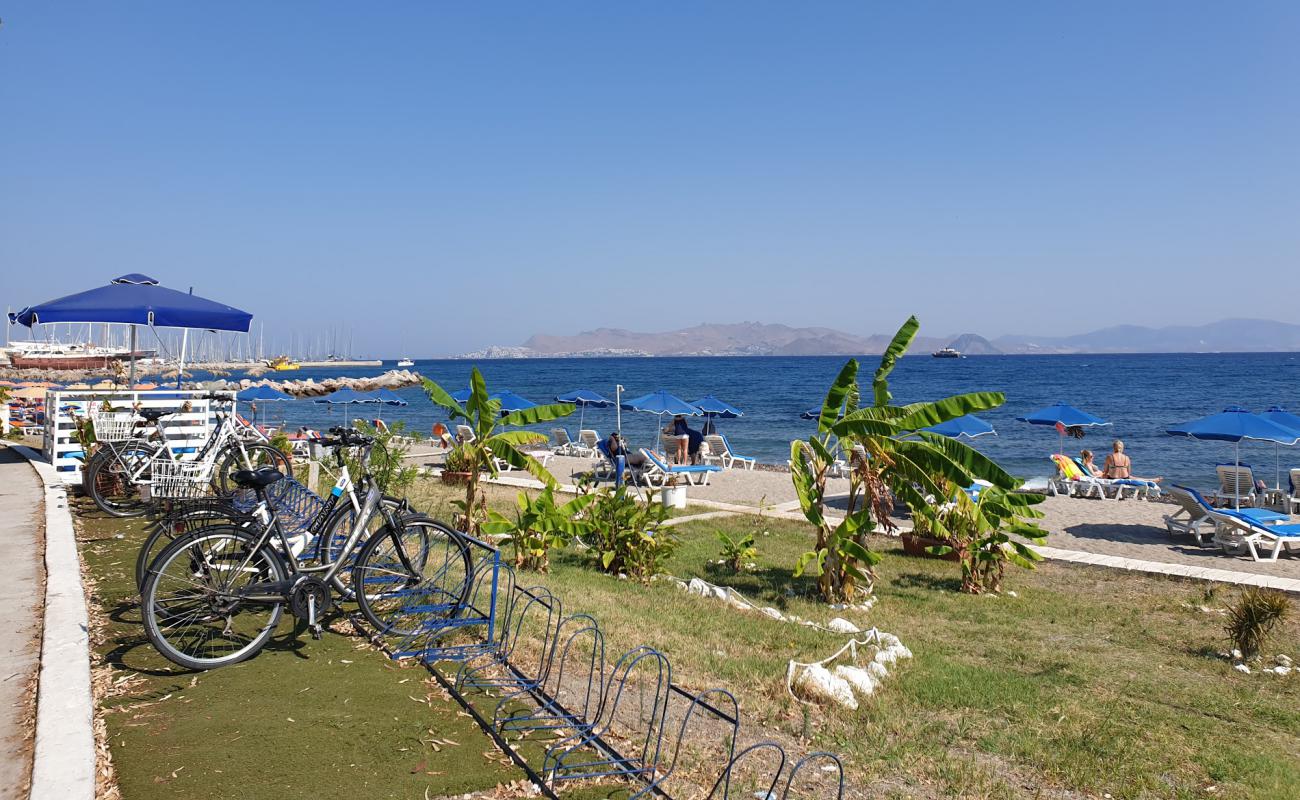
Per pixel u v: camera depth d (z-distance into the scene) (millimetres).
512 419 10547
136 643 5164
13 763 3615
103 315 10328
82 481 10641
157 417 9844
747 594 9742
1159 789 4609
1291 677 7117
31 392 29750
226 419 9609
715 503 16812
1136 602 9688
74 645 4918
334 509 5617
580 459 25047
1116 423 42594
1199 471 26500
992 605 9516
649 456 19578
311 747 3893
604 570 10047
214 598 4855
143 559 5590
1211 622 8828
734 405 59000
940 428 20109
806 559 9477
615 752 4090
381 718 4250
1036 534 10047
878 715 5336
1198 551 12719
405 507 5629
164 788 3471
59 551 7250
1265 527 12117
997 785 4340
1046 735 5355
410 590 5492
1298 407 51062
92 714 4066
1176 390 70500
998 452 31281
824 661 6398
